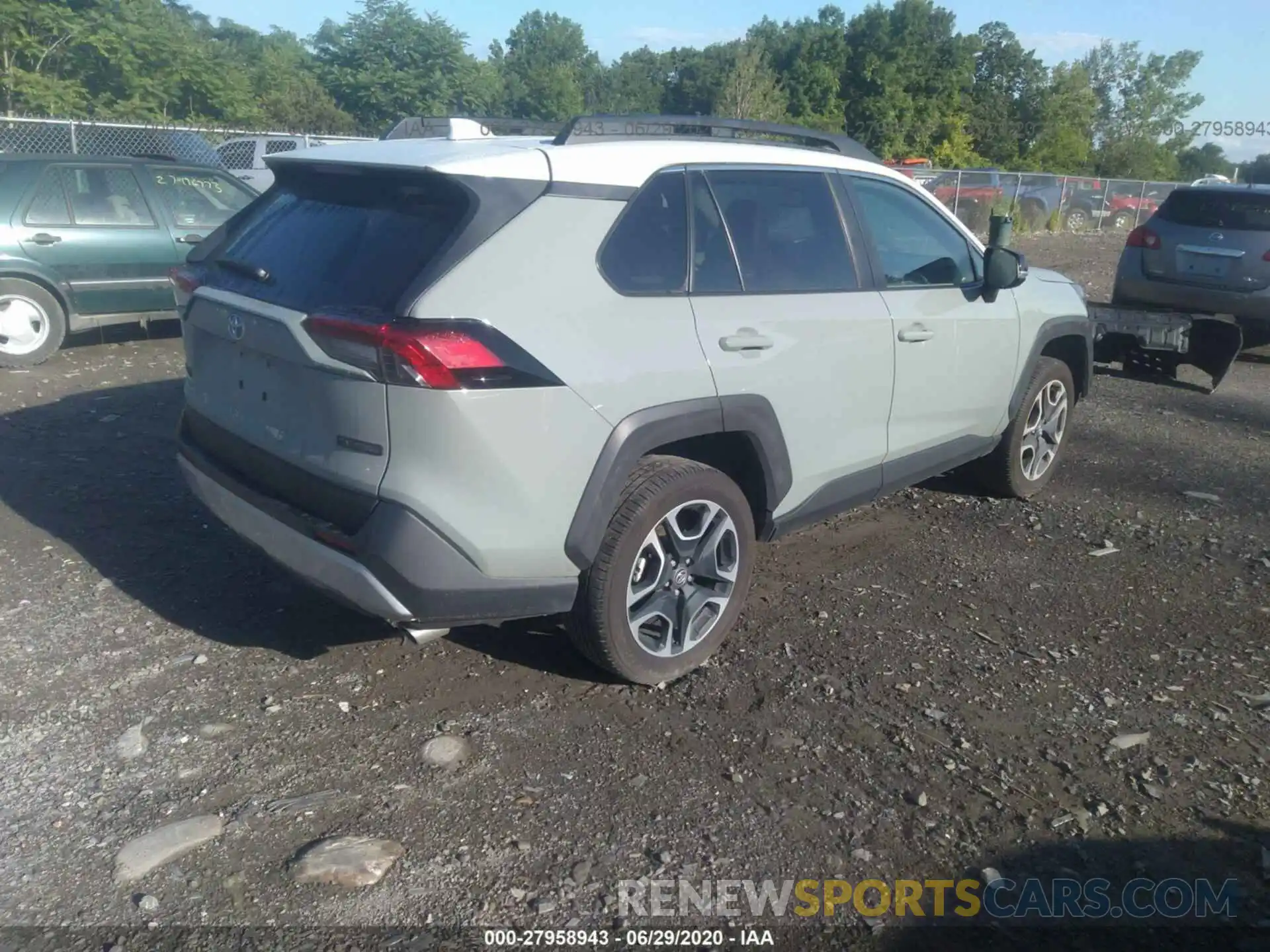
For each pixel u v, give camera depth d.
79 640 4.07
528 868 2.92
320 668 3.92
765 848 3.04
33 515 5.28
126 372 8.46
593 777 3.32
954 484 6.19
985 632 4.37
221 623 4.23
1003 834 3.12
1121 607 4.66
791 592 4.70
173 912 2.73
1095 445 7.27
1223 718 3.76
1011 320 5.27
